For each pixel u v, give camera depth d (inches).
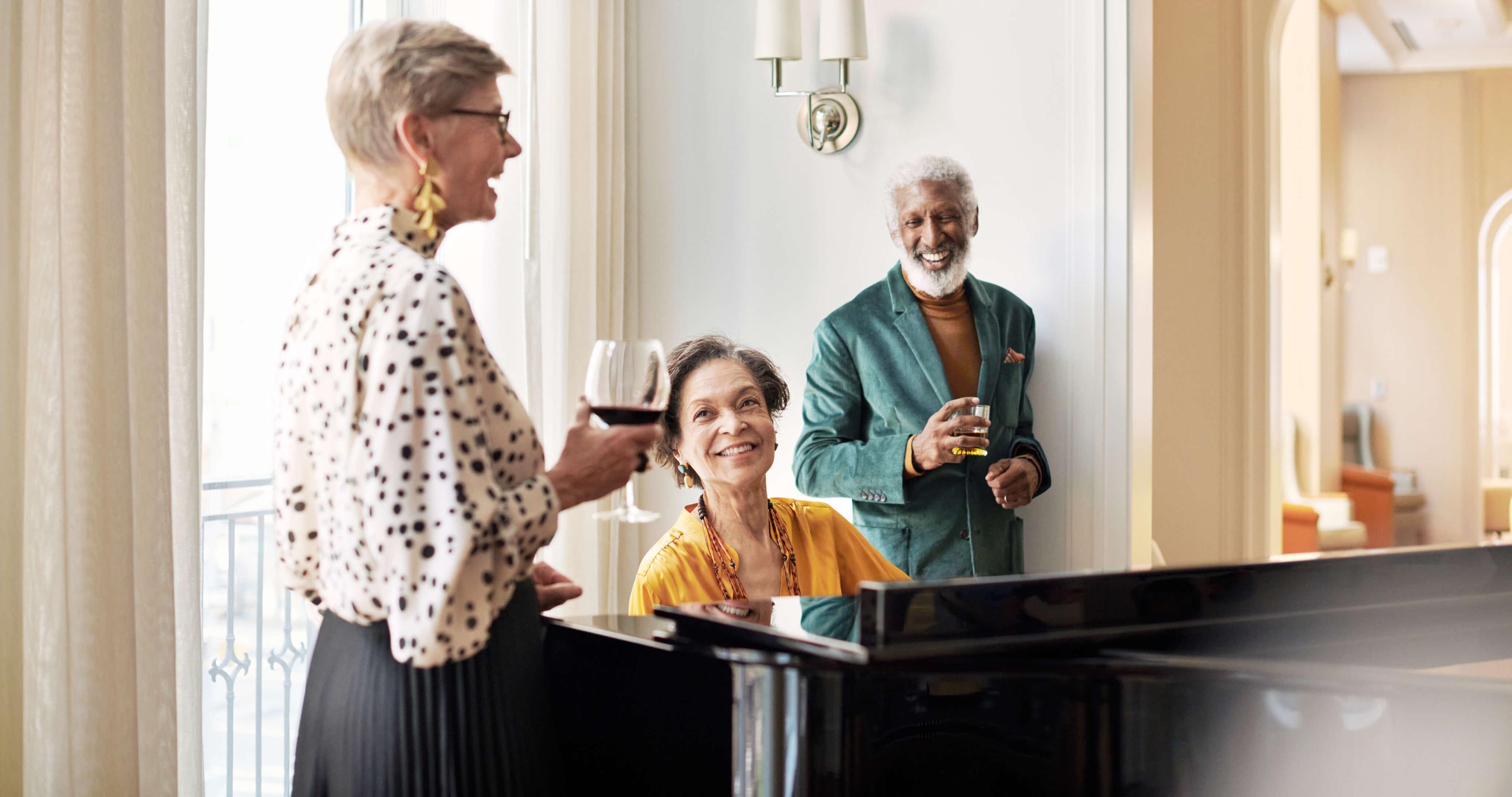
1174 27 169.3
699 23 155.2
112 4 79.7
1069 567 134.8
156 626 83.2
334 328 58.6
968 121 141.2
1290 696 63.6
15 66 77.1
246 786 107.1
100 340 79.6
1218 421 179.2
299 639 111.7
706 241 155.3
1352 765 64.2
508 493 58.2
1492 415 428.1
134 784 80.0
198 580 89.4
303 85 113.9
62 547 77.6
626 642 70.7
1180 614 71.4
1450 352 368.8
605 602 146.6
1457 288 368.5
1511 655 72.7
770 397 98.3
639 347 66.7
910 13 144.6
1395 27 344.2
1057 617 66.8
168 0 88.4
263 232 109.5
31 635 77.4
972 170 140.9
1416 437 371.6
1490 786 64.5
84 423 78.2
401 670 60.6
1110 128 132.0
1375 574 79.2
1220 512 179.8
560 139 139.6
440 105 62.6
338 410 57.9
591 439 65.0
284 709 110.3
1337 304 329.4
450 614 56.4
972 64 140.9
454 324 57.4
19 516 78.7
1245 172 179.2
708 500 94.5
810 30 150.3
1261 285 181.2
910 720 61.3
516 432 61.6
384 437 55.7
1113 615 68.7
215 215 104.8
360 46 62.8
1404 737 64.0
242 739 106.7
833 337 135.1
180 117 88.5
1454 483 366.6
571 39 141.9
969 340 130.5
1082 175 134.0
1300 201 311.0
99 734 78.3
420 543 55.6
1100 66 132.5
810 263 150.8
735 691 62.3
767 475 153.6
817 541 99.7
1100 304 132.7
